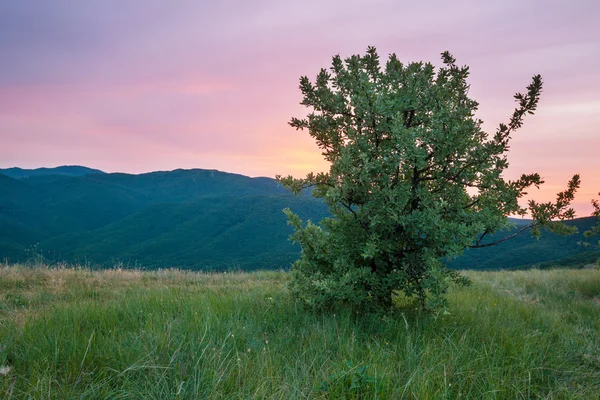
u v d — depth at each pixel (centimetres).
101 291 892
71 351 419
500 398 386
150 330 490
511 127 621
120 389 355
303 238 684
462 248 567
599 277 1380
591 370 499
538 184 619
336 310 658
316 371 420
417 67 654
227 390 364
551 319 761
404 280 630
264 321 598
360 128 668
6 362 407
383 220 609
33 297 781
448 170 652
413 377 388
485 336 574
